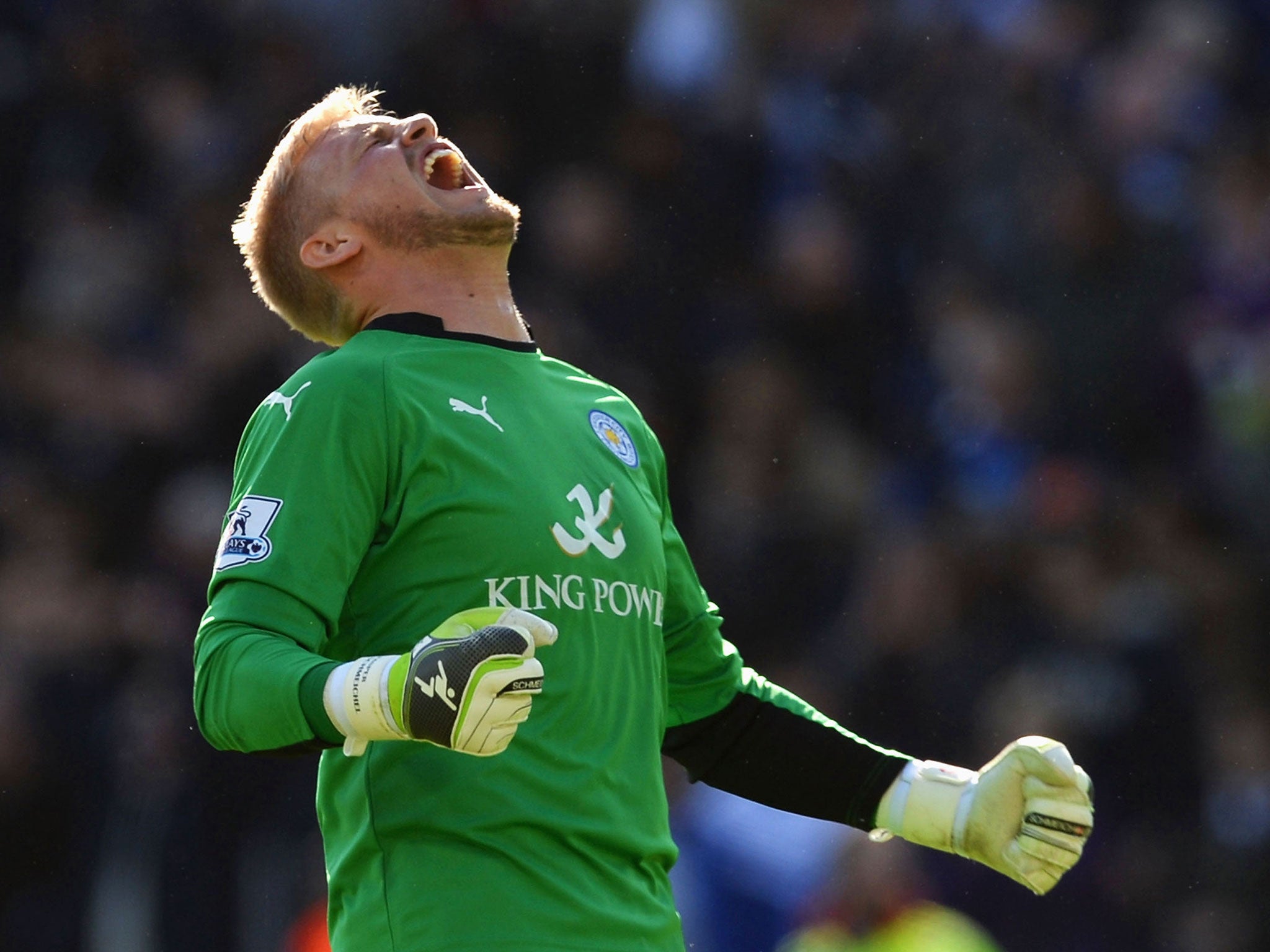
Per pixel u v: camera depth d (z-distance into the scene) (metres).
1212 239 32.22
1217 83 34.62
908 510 31.09
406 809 8.16
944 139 34.22
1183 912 25.95
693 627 9.58
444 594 8.20
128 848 27.97
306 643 7.97
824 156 34.25
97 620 30.11
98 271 35.88
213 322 34.19
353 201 9.14
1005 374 31.09
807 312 32.75
